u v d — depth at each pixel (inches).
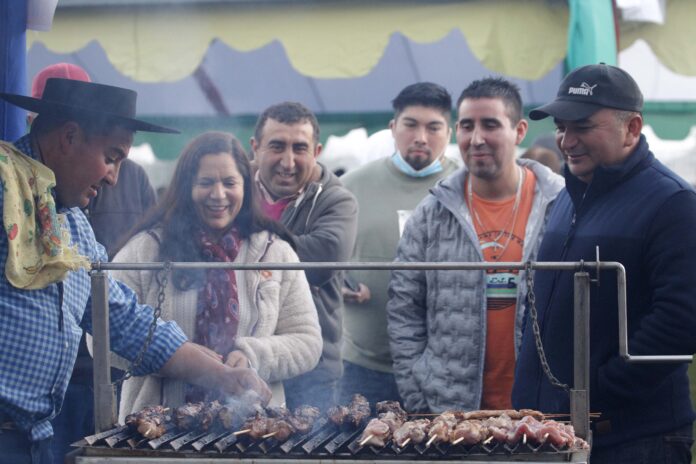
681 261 103.1
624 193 108.7
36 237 93.5
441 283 131.4
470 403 127.6
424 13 216.7
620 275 93.1
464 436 89.1
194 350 108.3
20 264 91.4
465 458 89.0
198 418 97.0
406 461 88.7
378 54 217.3
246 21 219.5
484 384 129.6
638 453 106.3
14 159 93.3
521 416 100.0
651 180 107.8
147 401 116.4
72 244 102.7
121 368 120.0
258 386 107.3
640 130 111.3
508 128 132.0
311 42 219.1
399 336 135.0
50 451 103.3
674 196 105.1
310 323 122.3
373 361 158.1
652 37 217.9
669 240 104.0
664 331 102.7
